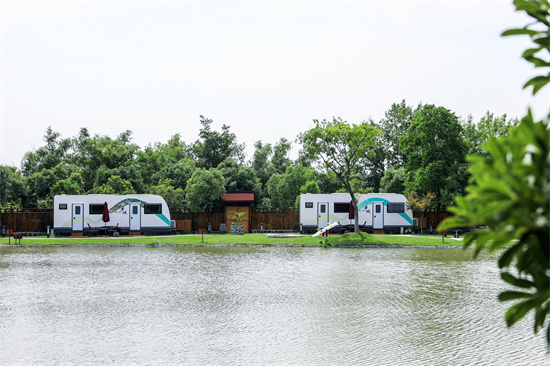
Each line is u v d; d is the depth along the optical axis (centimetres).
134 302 1719
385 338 1280
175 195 5547
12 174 6062
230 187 6100
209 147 7712
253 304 1683
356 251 3431
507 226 240
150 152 7881
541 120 254
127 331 1350
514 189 219
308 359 1113
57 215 4347
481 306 1648
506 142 246
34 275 2336
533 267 256
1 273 2403
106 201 4384
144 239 4066
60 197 4350
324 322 1442
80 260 2908
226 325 1412
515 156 240
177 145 9888
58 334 1324
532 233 243
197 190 5012
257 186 6284
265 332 1339
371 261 2839
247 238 4159
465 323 1434
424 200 4597
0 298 1794
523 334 1320
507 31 278
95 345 1223
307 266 2623
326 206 4600
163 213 4459
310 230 4638
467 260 2891
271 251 3422
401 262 2792
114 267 2606
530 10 273
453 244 3703
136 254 3234
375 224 4566
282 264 2709
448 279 2191
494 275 2305
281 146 9119
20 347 1208
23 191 5981
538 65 283
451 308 1619
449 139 4978
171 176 6341
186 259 2950
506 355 1147
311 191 5941
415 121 5141
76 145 9469
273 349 1188
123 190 5709
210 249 3566
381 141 7750
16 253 3306
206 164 7700
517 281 259
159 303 1702
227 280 2175
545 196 217
